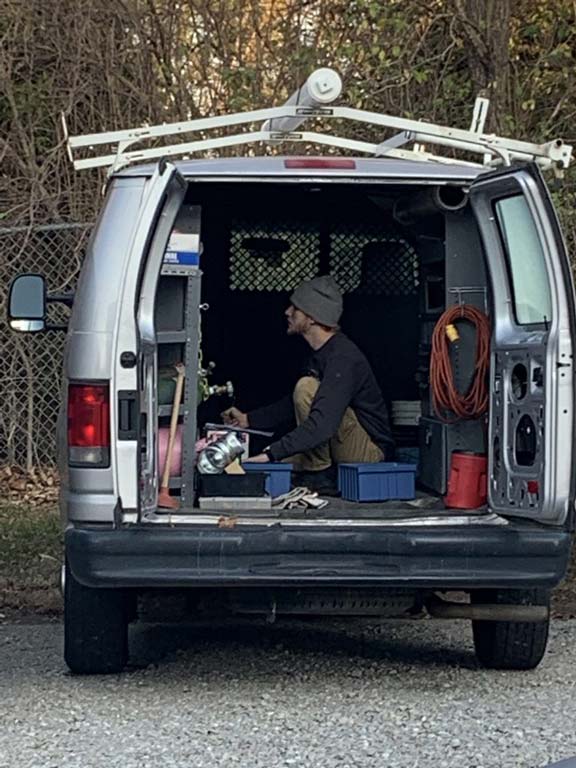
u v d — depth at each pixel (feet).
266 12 39.32
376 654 23.24
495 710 19.49
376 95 37.86
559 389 18.93
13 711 19.44
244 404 25.71
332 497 21.91
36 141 39.37
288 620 26.14
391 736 18.20
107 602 20.77
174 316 20.47
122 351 18.79
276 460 21.86
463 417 20.77
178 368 20.49
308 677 21.48
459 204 20.90
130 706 19.67
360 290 25.21
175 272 20.29
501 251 20.34
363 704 19.81
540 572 19.11
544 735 18.26
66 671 21.81
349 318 25.17
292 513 19.39
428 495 21.80
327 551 18.86
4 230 38.11
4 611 26.86
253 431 22.18
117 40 39.45
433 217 22.49
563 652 23.29
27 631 25.07
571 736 18.21
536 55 39.34
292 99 23.13
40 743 17.92
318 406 22.06
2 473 38.99
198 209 20.57
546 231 19.11
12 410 38.96
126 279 18.92
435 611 20.63
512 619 20.65
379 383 25.16
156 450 19.62
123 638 21.02
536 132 38.27
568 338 18.95
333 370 22.39
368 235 25.20
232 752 17.48
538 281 19.47
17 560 30.66
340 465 21.72
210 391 23.73
